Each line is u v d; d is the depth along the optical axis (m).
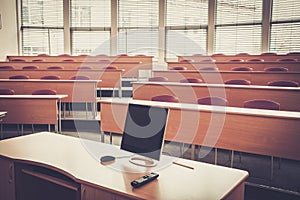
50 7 9.01
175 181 1.52
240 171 1.67
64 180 1.83
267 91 4.04
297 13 7.57
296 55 6.86
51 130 4.86
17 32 8.95
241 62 6.10
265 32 7.94
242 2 8.12
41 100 4.15
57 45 9.12
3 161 1.94
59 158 1.84
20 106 4.17
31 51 9.15
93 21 9.05
